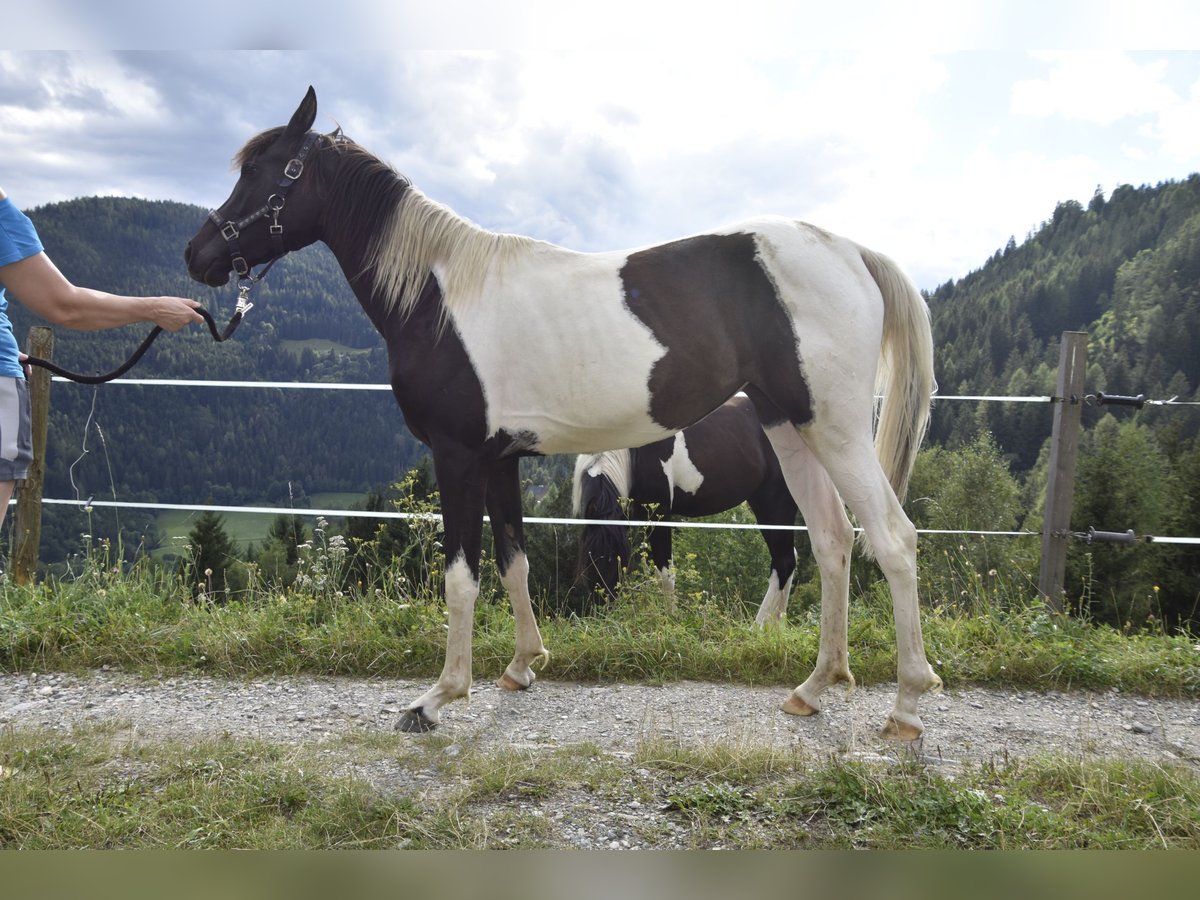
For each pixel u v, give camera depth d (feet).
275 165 11.27
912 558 9.98
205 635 13.01
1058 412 14.42
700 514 21.94
